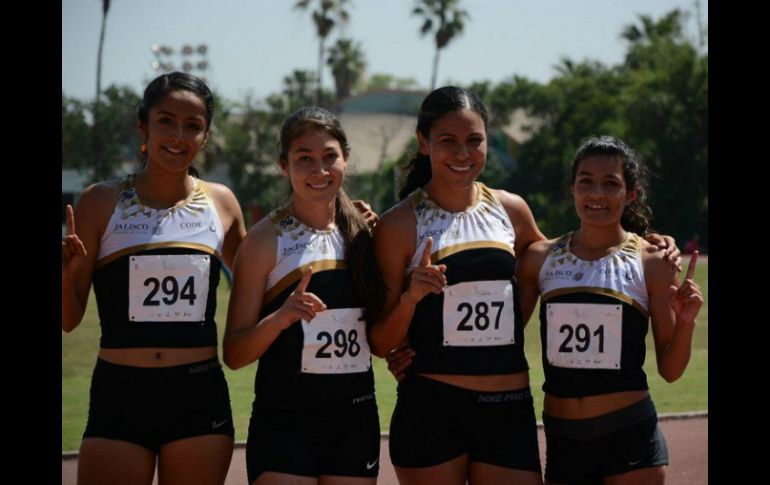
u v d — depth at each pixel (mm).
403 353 4734
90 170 42062
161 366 4465
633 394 4617
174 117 4516
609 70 49594
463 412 4594
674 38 51188
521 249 5008
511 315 4699
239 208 4938
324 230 4609
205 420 4527
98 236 4582
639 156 4949
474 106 4688
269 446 4371
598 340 4641
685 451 7672
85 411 9141
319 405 4422
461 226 4734
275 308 4527
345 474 4445
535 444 4684
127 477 4379
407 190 5012
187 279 4547
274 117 50062
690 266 4508
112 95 42500
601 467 4648
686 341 4547
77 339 13367
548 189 41844
